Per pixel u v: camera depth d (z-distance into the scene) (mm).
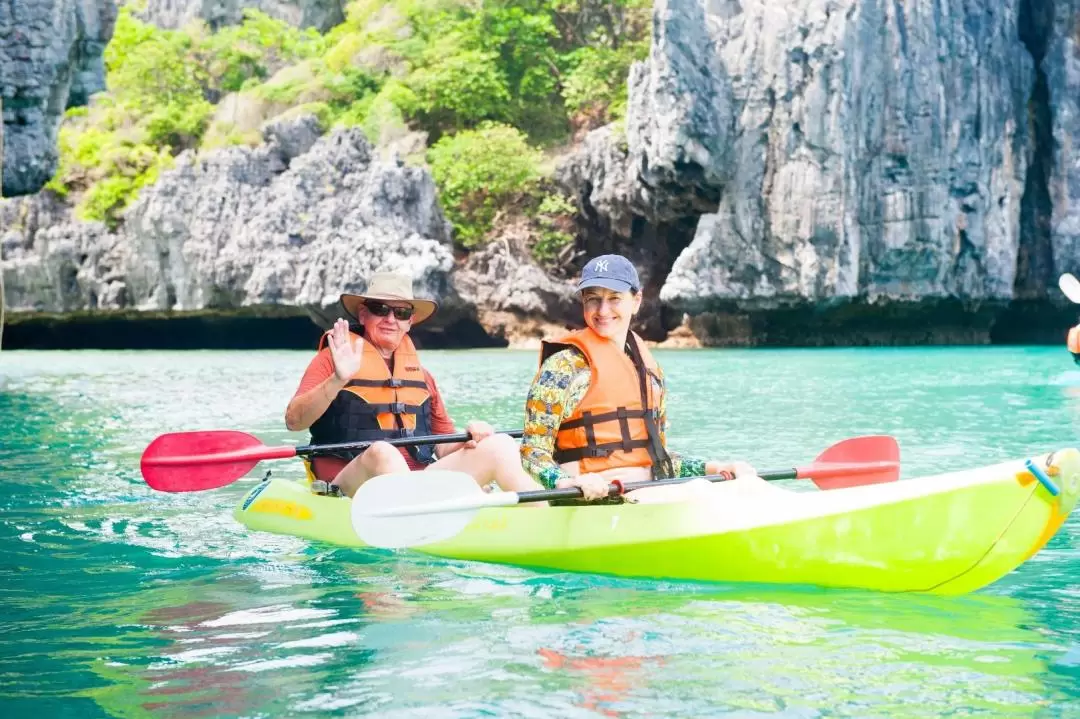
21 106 19891
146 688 2871
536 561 4367
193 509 5805
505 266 30344
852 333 28766
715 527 3992
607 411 4434
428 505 4004
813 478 4793
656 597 3859
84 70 22953
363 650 3197
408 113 34719
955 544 3688
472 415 10320
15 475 7004
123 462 7609
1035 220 27953
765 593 3893
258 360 24109
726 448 7848
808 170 26297
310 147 31719
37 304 31969
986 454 7465
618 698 2740
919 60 26219
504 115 35062
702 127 26484
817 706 2674
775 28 26328
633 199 29188
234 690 2846
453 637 3326
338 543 4863
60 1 19984
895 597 3812
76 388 15133
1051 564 4309
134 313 32062
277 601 3826
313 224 29875
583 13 36906
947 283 27000
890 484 3885
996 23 26734
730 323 29531
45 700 2787
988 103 26641
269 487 5391
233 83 38656
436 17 36344
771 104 26609
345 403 5195
